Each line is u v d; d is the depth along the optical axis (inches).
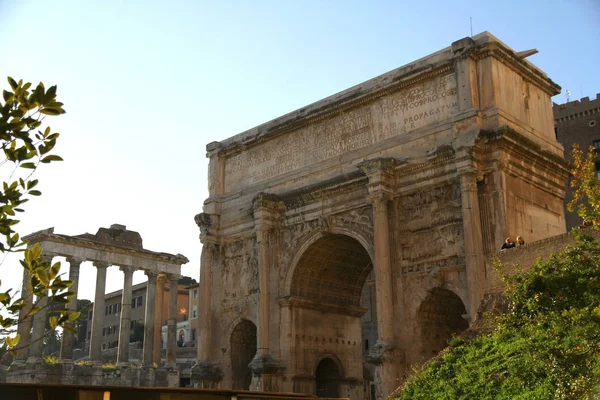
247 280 1817.2
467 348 1044.5
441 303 1472.7
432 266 1438.2
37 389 513.7
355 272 1835.6
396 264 1491.1
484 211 1384.1
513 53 1503.4
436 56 1536.7
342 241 1700.3
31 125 414.9
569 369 751.1
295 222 1724.9
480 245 1352.1
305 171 1728.6
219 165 1961.1
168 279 3125.0
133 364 2864.2
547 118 1614.2
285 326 1686.8
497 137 1382.9
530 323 812.0
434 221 1455.5
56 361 2546.8
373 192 1507.1
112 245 2837.1
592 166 840.3
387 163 1505.9
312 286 1765.5
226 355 1818.4
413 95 1563.7
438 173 1462.8
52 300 431.2
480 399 885.8
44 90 416.2
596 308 717.3
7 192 417.4
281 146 1828.2
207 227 1895.9
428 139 1497.3
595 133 3484.3
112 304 4842.5
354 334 1851.6
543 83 1608.0
